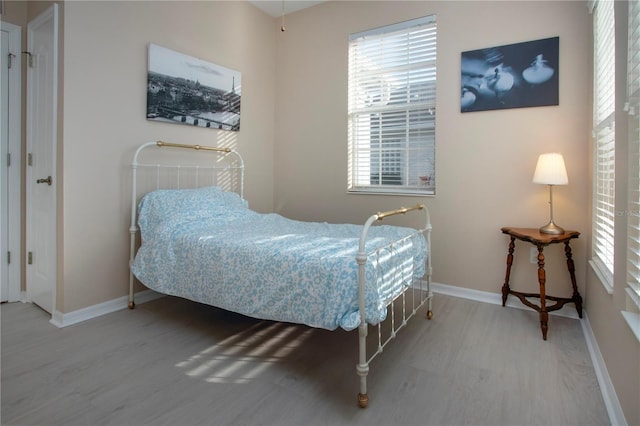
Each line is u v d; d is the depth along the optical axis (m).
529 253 2.77
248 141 3.72
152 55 2.82
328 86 3.66
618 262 1.55
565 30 2.58
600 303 1.95
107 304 2.64
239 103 3.59
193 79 3.14
